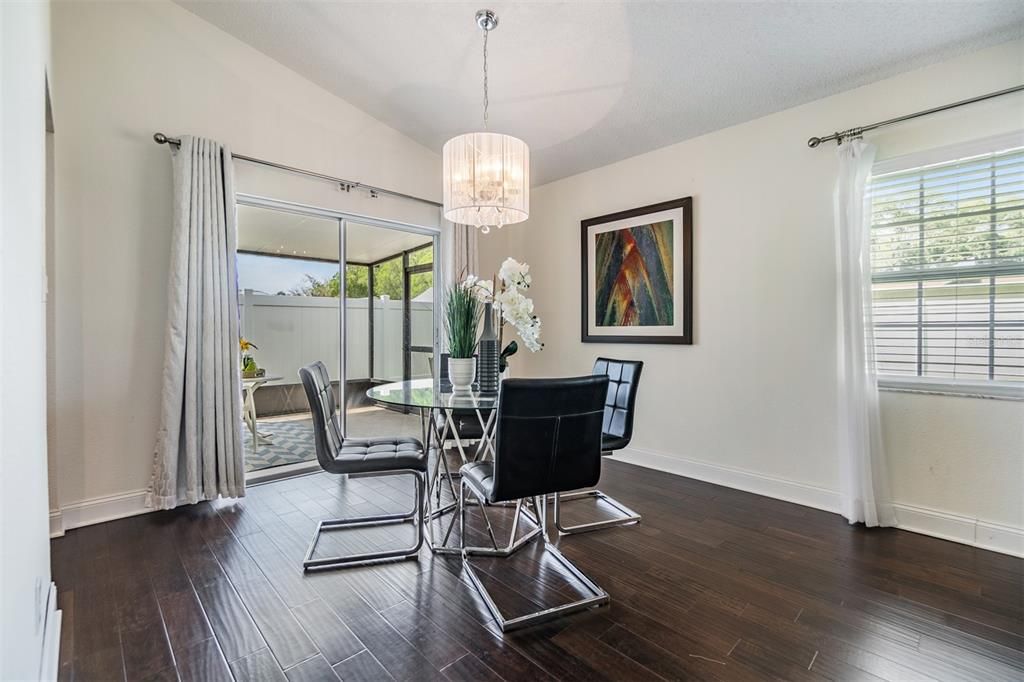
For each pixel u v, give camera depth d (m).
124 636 1.59
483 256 4.60
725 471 3.20
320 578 1.99
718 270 3.23
